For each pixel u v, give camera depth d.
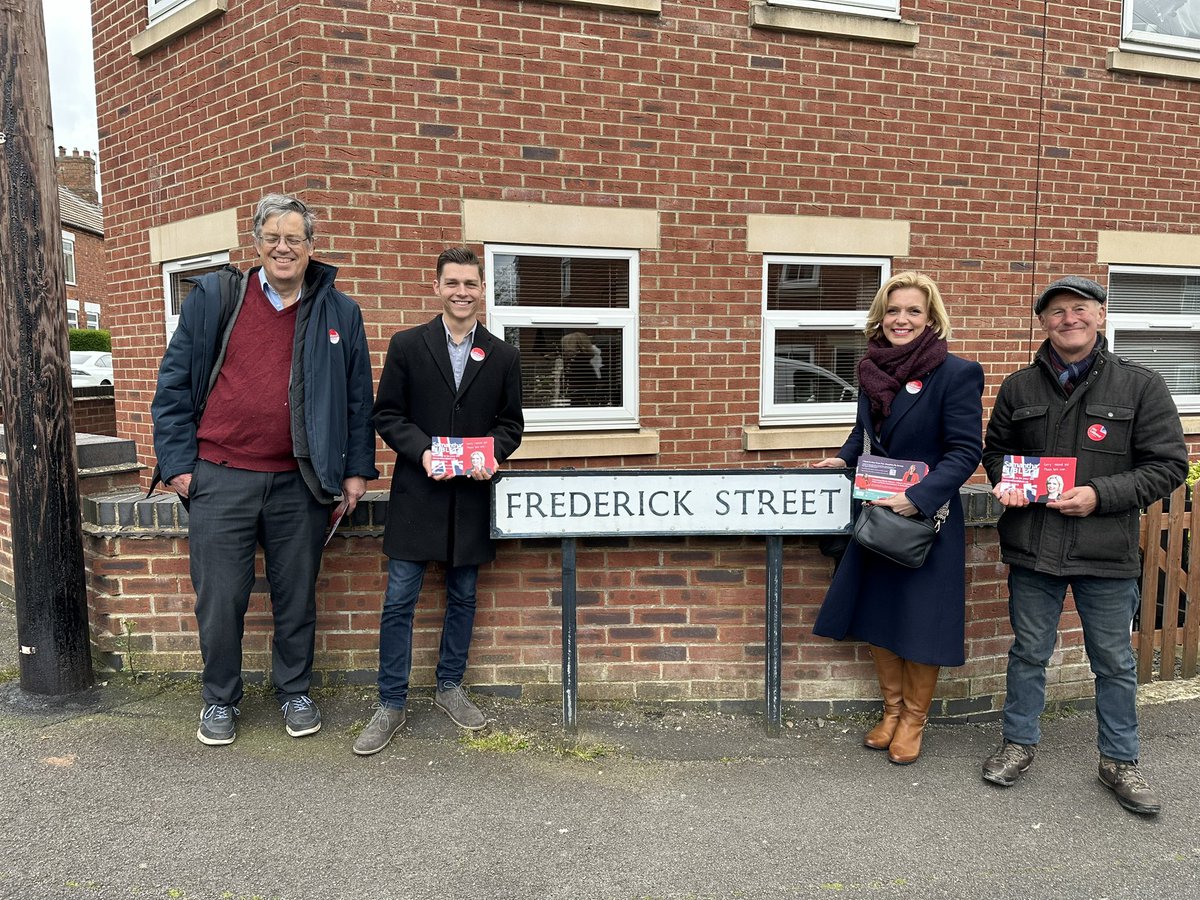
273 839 2.76
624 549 3.70
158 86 5.67
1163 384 2.99
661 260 5.45
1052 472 3.00
